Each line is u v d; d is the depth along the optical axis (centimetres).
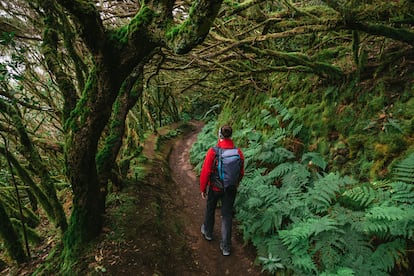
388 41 457
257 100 770
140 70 425
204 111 1827
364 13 347
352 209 341
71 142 298
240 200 480
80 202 343
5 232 349
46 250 387
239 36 559
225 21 601
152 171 650
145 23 229
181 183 687
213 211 420
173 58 612
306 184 427
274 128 589
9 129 344
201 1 180
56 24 346
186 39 196
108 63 247
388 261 271
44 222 479
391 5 342
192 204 566
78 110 287
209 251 412
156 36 230
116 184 496
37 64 443
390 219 282
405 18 363
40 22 373
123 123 424
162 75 1187
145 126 1181
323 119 475
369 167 364
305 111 524
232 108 983
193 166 798
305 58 477
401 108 368
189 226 473
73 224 354
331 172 404
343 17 355
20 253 363
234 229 459
